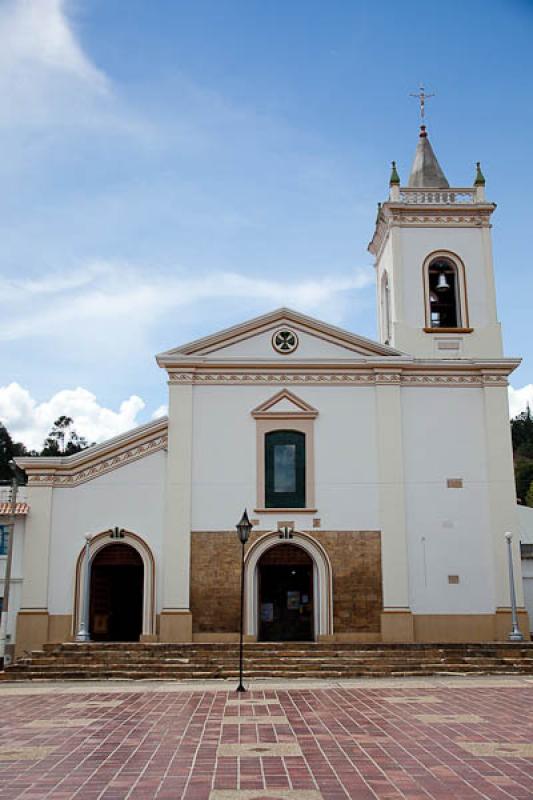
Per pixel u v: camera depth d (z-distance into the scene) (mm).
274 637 27234
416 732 12797
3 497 29672
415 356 29516
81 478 28094
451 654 24016
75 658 23359
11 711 15688
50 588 27344
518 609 26750
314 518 27359
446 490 27766
